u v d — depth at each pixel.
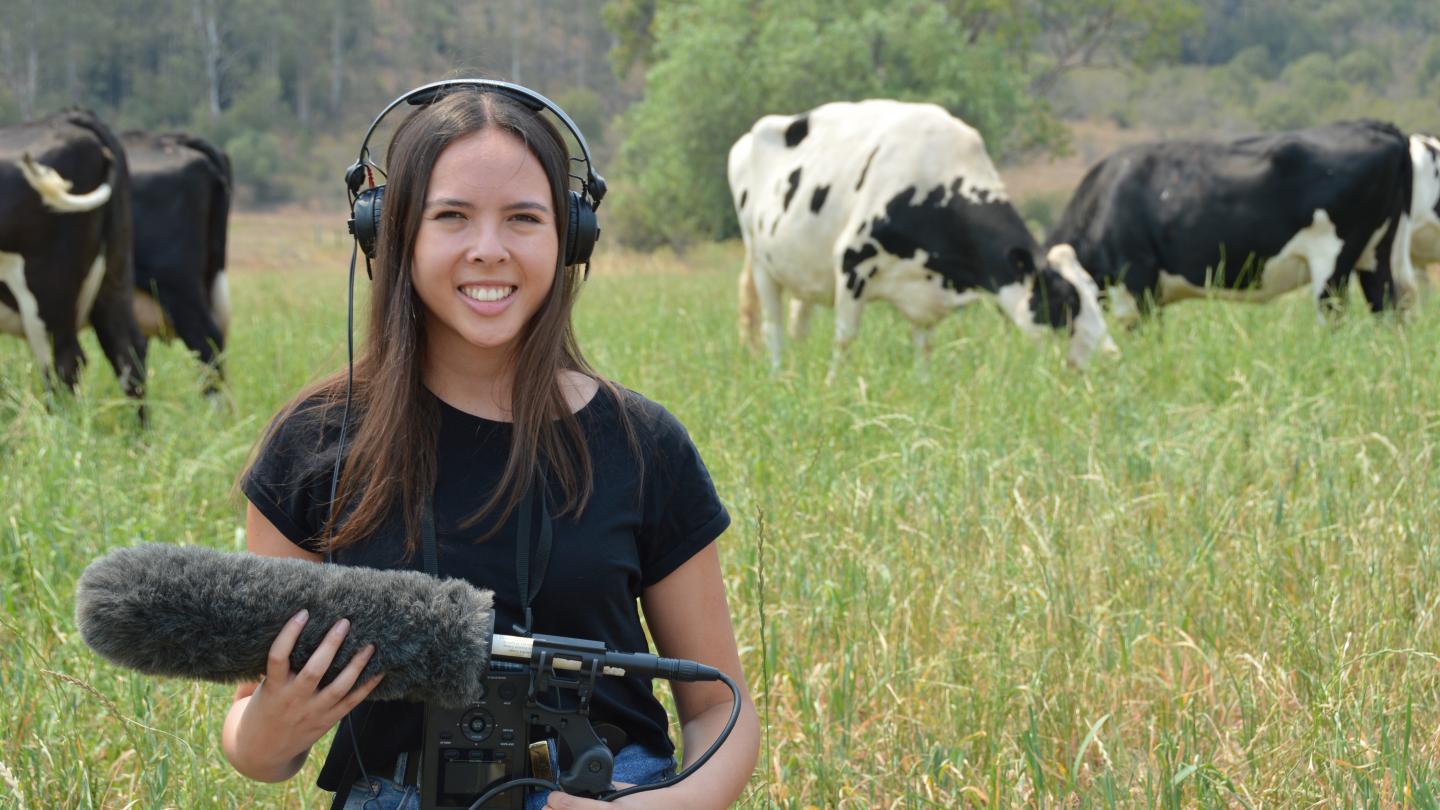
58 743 3.26
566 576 1.85
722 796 1.90
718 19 33.00
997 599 4.02
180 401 7.81
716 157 31.97
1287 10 92.56
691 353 8.50
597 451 1.91
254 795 3.22
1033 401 6.46
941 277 8.17
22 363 7.54
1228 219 8.74
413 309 1.89
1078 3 44.75
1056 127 43.50
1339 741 3.05
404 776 1.87
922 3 32.62
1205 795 3.02
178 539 4.85
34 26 89.12
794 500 4.85
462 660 1.62
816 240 8.66
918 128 8.13
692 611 1.99
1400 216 8.73
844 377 7.13
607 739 1.91
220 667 1.60
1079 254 9.52
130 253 7.36
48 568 4.45
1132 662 3.77
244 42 95.38
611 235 38.38
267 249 46.50
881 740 3.42
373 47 103.75
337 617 1.61
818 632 3.99
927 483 4.96
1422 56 79.62
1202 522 4.55
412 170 1.82
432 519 1.85
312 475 1.89
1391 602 3.85
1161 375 7.28
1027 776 3.23
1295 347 7.29
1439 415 5.61
